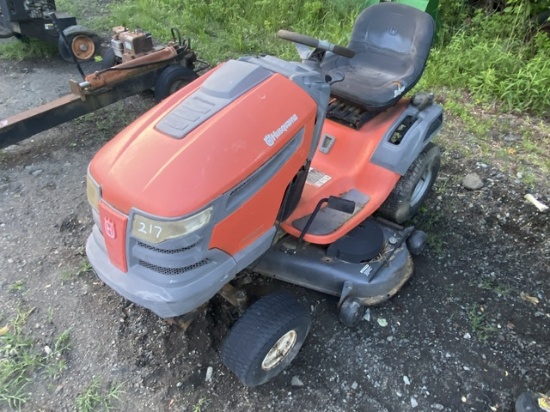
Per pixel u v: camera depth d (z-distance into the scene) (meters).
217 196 1.78
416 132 2.71
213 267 1.92
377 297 2.53
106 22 5.96
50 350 2.42
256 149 1.90
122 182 1.80
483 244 3.04
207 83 2.04
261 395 2.25
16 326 2.52
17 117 3.50
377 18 2.99
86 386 2.27
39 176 3.55
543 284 2.78
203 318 2.53
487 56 4.68
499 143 3.93
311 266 2.45
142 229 1.75
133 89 4.01
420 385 2.29
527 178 3.50
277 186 2.04
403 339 2.49
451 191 3.43
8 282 2.76
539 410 2.10
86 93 3.70
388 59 2.95
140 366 2.35
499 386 2.29
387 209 2.87
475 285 2.78
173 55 4.14
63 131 4.06
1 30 5.65
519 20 4.96
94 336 2.48
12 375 2.32
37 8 4.88
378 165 2.64
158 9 6.10
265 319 2.03
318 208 2.28
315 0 5.87
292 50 5.20
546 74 4.27
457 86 4.64
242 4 6.10
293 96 2.06
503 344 2.47
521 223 3.18
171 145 1.84
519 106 4.30
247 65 2.09
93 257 2.01
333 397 2.24
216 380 2.30
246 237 2.01
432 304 2.66
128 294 1.87
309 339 2.48
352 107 2.82
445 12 5.31
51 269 2.84
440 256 2.95
